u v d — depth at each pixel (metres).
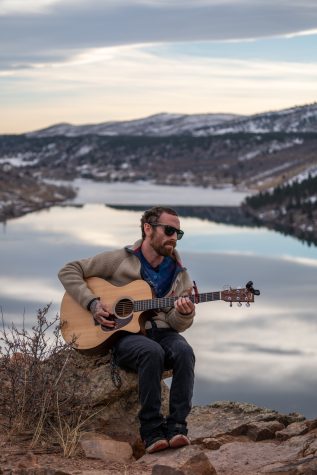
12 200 144.25
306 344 32.06
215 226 105.69
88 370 6.13
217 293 5.59
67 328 6.17
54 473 4.70
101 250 64.06
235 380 25.64
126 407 6.14
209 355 29.48
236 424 6.65
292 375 26.53
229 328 35.25
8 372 5.80
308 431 6.07
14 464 4.96
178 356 5.70
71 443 5.41
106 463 5.24
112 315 6.00
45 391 5.76
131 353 5.73
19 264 52.97
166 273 6.10
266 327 35.84
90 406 5.96
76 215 113.50
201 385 24.94
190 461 4.88
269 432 6.24
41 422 5.67
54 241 70.44
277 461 5.22
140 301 5.90
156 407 5.62
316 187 155.00
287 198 153.62
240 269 57.31
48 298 38.38
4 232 79.31
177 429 5.59
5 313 32.03
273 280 52.25
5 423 5.79
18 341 5.95
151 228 6.02
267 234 95.75
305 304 42.75
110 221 98.81
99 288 6.14
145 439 5.61
